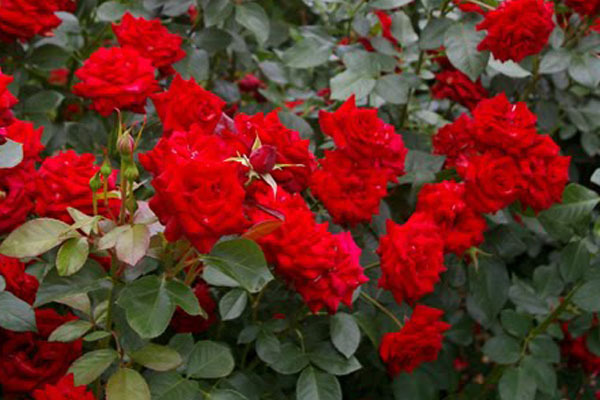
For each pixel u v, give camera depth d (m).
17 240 1.27
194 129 1.30
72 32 2.54
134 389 1.31
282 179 1.54
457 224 1.82
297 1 3.46
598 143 2.74
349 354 1.62
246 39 2.96
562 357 2.59
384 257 1.63
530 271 2.90
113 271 1.37
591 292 1.97
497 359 2.09
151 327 1.24
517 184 1.82
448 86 2.46
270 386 1.82
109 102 1.83
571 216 1.97
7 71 2.37
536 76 2.52
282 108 2.64
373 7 2.22
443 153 2.17
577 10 2.29
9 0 2.04
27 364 1.46
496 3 2.19
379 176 1.73
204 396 1.50
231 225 1.16
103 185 1.45
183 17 2.57
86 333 1.54
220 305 1.63
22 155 1.36
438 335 1.72
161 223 1.21
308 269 1.44
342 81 2.22
